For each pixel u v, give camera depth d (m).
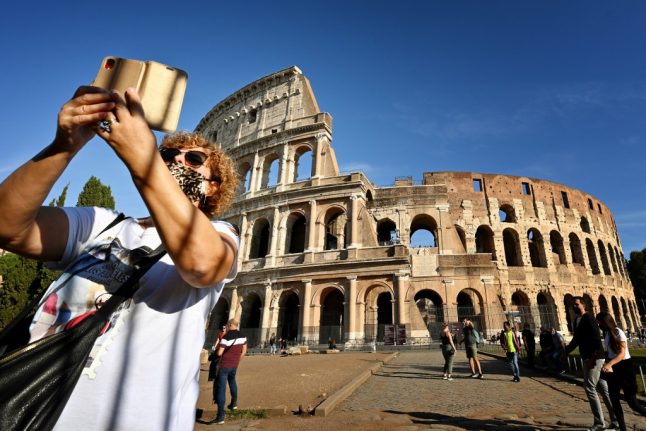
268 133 48.31
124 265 1.82
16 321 1.64
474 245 52.22
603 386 7.90
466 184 56.16
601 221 64.81
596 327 7.80
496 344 35.91
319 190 41.28
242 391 13.16
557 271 53.50
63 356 1.40
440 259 42.25
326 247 44.66
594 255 59.72
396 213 46.25
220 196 2.53
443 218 45.03
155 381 1.61
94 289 1.73
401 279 35.19
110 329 1.63
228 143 52.94
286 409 9.85
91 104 1.36
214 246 1.51
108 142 1.39
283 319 39.12
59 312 1.68
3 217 1.46
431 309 52.75
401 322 34.09
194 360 1.83
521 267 51.81
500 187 56.91
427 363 22.58
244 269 42.25
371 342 34.50
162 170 1.42
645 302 73.81
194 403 1.85
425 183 56.38
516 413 9.50
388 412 9.81
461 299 47.41
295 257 40.00
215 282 1.60
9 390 1.26
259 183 46.22
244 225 44.56
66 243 1.79
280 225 42.22
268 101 50.25
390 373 18.08
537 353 27.14
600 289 56.44
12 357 1.33
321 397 11.24
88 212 1.97
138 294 1.73
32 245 1.65
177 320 1.77
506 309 43.12
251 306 41.78
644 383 11.67
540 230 55.50
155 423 1.55
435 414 9.52
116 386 1.53
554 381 14.79
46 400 1.31
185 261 1.45
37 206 1.50
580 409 9.77
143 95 1.67
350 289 36.19
